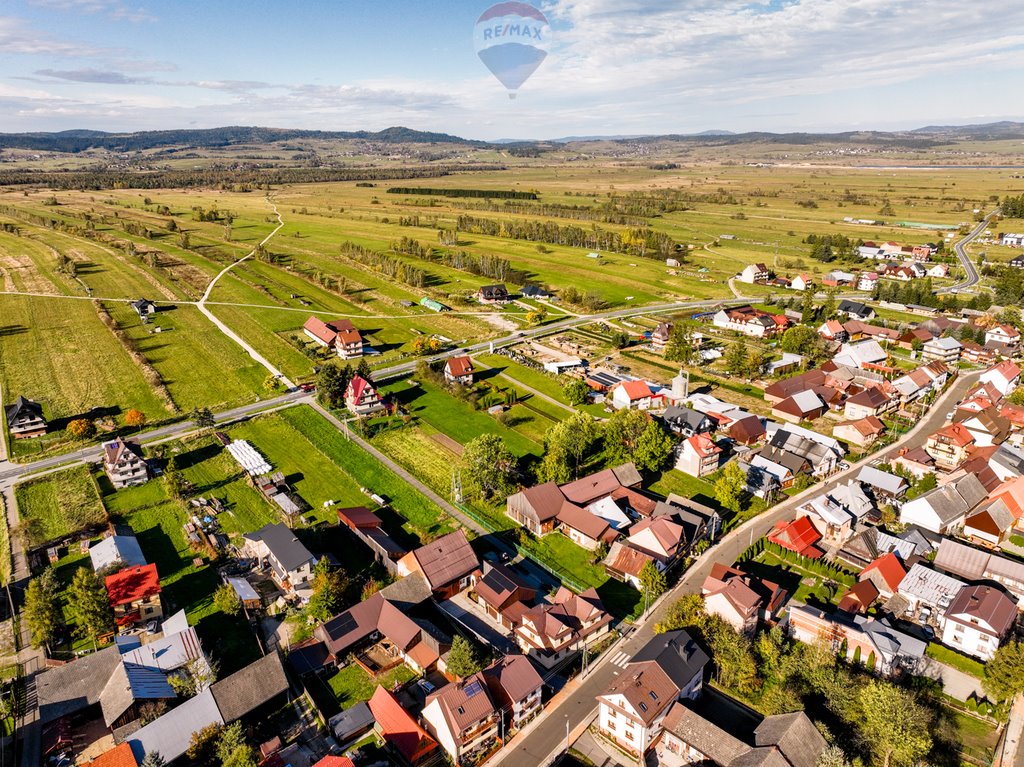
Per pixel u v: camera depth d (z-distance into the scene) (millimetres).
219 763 58844
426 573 80625
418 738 58906
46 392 140125
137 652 68125
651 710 59281
